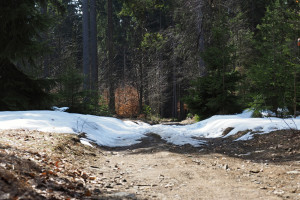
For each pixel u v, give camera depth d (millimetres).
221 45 18031
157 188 4695
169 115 45875
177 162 6762
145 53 34750
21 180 3686
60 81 14641
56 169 4922
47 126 9453
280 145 7758
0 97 12531
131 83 35875
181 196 4262
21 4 11430
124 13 28828
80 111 15492
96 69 24172
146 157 7574
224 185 4852
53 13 27234
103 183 4902
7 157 4426
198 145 9586
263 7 28375
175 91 41562
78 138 8727
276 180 5043
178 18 26297
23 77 13320
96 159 7234
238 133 10734
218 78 17828
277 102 12531
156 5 28438
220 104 17594
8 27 11750
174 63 35375
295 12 14203
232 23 23688
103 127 12500
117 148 9523
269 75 12383
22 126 8805
